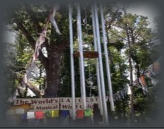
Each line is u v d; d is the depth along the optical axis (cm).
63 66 2147
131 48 2295
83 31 1769
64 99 1283
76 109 1248
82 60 1145
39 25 1744
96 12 1209
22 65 2203
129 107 2148
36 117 1207
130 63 2284
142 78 1391
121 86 2330
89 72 2103
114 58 2431
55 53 1811
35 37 1869
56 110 1270
